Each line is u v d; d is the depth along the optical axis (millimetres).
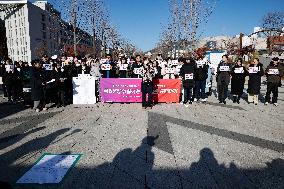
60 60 13133
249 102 12430
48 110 10547
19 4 71625
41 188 4480
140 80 11844
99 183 4652
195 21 21750
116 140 6820
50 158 5664
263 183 4711
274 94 11727
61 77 11164
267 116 9617
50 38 82875
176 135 7254
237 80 12039
